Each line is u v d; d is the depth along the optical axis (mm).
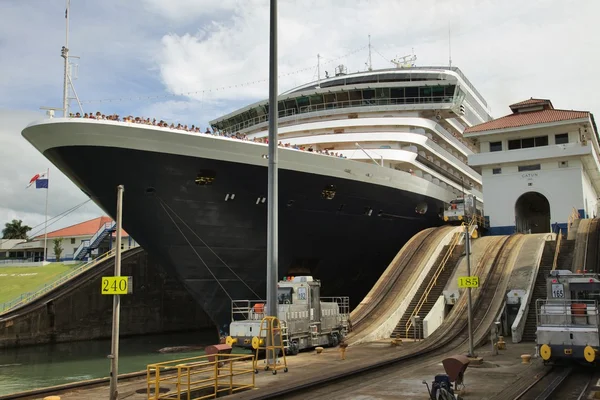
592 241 28406
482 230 38094
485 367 15453
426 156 36562
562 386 12875
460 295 25031
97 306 35469
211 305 24297
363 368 15039
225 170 22328
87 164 20250
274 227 16938
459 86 36094
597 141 40938
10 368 23625
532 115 39344
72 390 13867
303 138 35312
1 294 40188
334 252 28109
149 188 21219
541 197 44375
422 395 11805
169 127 21703
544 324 15711
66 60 20641
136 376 15859
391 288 26453
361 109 36031
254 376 13805
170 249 22688
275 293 16672
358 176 27031
